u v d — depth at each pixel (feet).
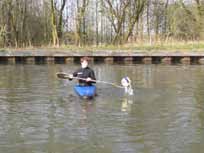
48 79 69.15
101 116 40.88
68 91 56.08
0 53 106.22
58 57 108.17
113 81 66.90
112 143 32.17
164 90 56.80
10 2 141.28
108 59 107.45
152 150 30.53
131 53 106.83
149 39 128.47
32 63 103.55
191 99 49.80
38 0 151.53
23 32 147.74
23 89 57.88
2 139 33.24
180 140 32.86
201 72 79.92
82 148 31.07
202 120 39.19
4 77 72.08
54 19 134.21
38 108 44.75
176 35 148.15
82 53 107.14
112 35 147.64
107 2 140.97
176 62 106.52
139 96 51.96
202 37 136.56
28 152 30.19
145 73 78.95
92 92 50.83
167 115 41.27
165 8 154.61
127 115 41.27
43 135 34.37
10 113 42.32
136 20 139.85
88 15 148.05
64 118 40.09
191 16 147.43
